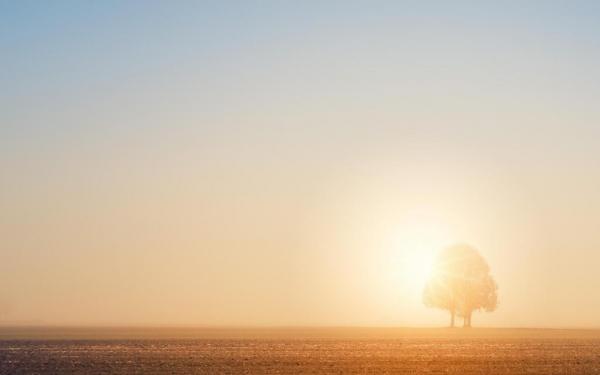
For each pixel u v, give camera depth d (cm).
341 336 13962
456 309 18100
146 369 6644
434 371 6375
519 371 6350
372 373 6238
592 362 7194
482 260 17938
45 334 15162
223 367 6781
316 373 6256
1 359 7750
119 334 15188
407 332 16538
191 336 14188
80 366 6931
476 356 7900
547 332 16225
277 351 8906
